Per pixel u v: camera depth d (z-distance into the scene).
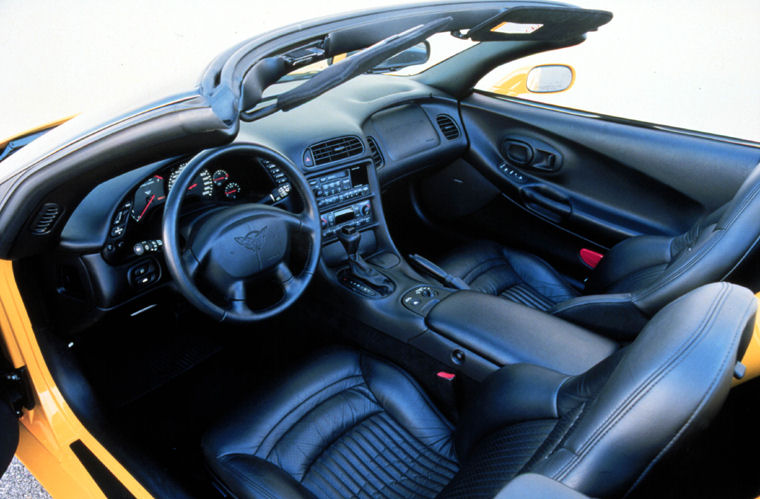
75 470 1.27
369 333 1.59
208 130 0.92
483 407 1.13
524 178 2.29
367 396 1.43
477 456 1.05
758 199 1.19
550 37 1.51
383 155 2.12
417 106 2.27
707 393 0.56
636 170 1.99
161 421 1.78
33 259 1.24
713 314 0.63
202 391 1.89
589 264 2.21
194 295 1.21
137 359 1.97
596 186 2.12
